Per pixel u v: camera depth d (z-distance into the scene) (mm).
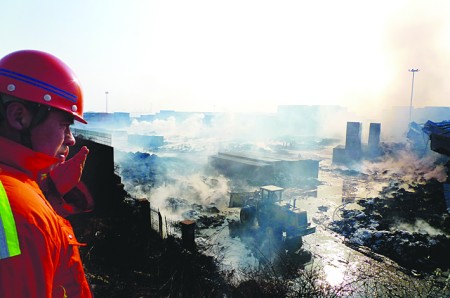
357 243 18125
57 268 1087
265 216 17656
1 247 803
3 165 1039
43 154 1124
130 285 8438
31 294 864
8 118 1127
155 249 11391
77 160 1798
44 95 1168
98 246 10828
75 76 1374
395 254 16188
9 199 889
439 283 13250
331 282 13016
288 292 9469
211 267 11352
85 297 1224
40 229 929
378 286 12891
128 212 13992
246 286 9250
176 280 9242
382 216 22875
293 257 15445
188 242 11883
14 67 1168
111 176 15000
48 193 1707
